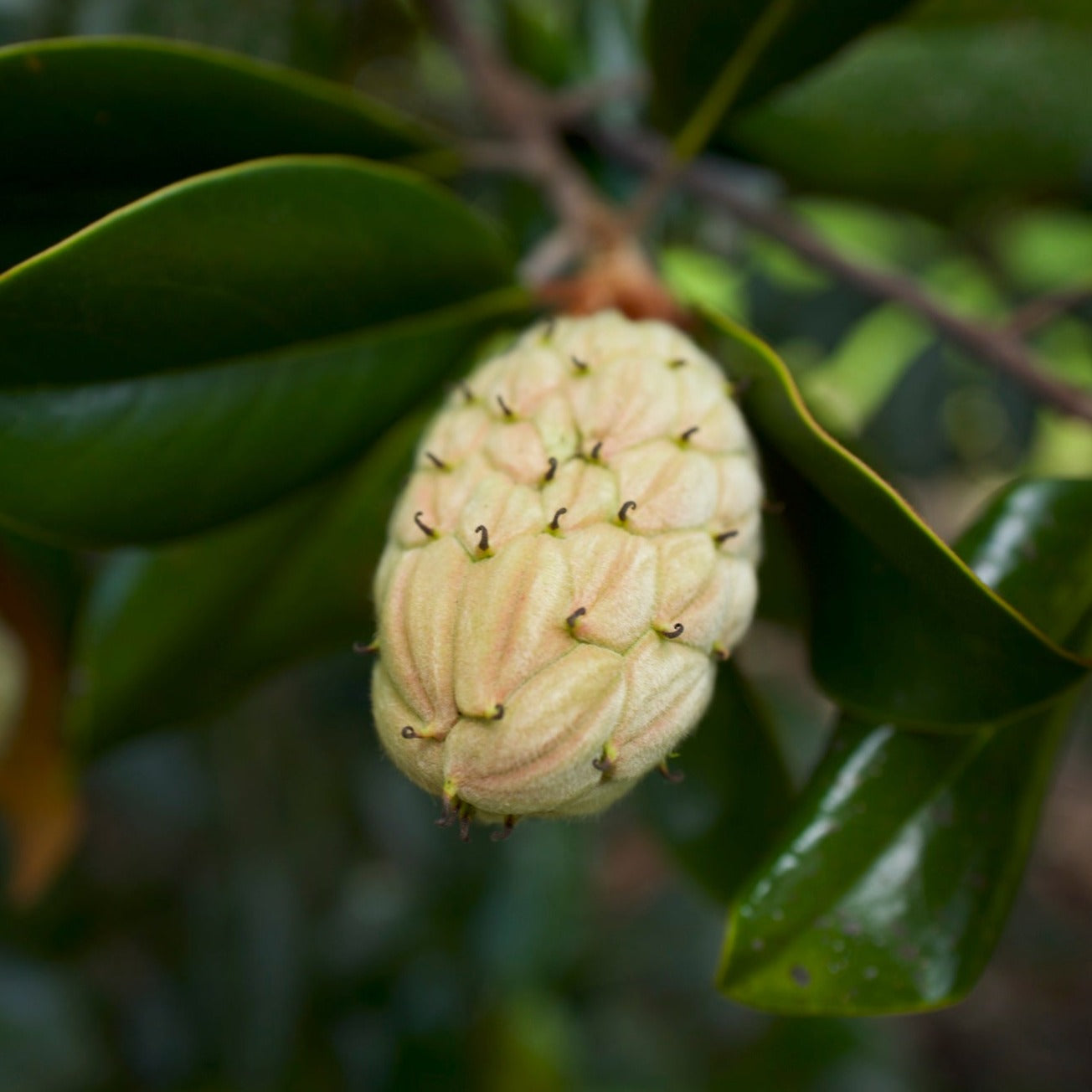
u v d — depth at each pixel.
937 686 0.37
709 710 0.43
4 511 0.38
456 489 0.37
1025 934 1.05
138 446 0.38
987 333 0.44
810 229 0.48
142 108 0.39
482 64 0.45
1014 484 0.39
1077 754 1.19
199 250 0.37
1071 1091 1.13
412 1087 0.67
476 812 0.35
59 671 0.47
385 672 0.36
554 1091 0.69
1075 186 0.49
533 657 0.35
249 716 0.64
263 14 0.47
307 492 0.41
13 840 0.47
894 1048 0.86
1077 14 0.48
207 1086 0.63
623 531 0.36
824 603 0.39
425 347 0.40
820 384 0.68
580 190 0.43
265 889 0.64
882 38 0.48
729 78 0.42
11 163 0.39
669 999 0.82
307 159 0.37
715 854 0.44
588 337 0.38
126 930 0.70
